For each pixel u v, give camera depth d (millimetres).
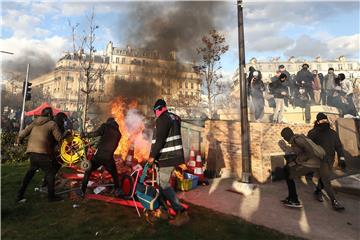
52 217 4004
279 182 6809
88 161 5020
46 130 4719
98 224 3781
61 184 5715
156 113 4070
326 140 5215
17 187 5559
